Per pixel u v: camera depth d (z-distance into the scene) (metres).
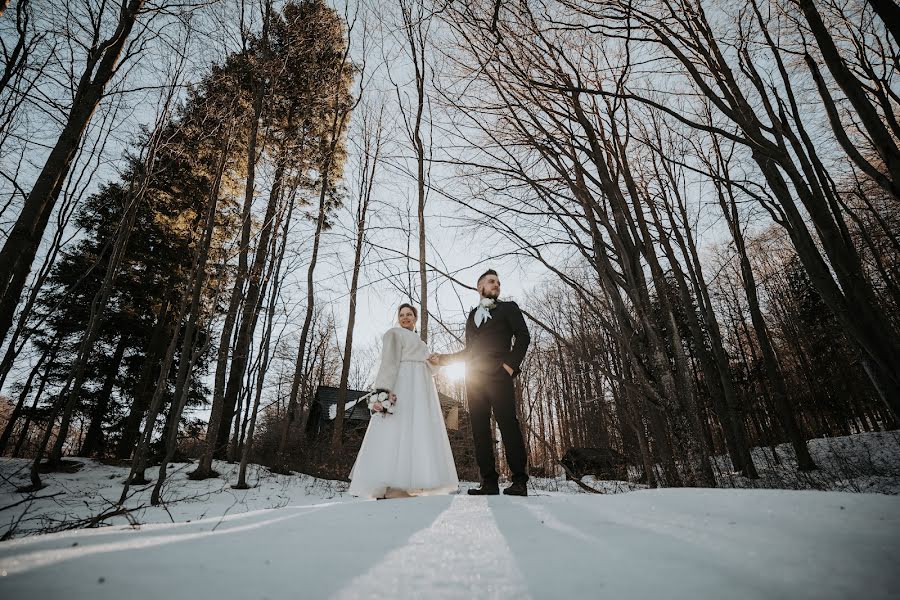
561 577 0.73
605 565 0.78
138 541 0.90
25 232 4.05
